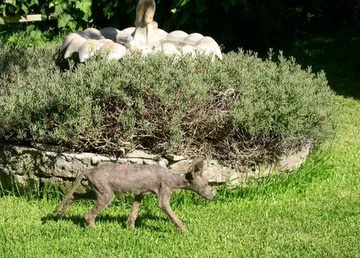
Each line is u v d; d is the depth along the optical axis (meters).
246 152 11.78
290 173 12.23
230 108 11.96
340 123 15.01
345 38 22.02
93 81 11.68
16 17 22.12
